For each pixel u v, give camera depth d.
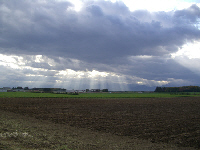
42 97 68.12
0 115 24.23
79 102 52.31
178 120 26.94
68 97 73.19
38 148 10.29
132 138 17.64
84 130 19.56
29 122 20.91
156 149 14.52
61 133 16.09
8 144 9.82
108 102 54.22
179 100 66.81
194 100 67.12
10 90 175.12
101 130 20.16
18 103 44.56
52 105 42.94
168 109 40.00
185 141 17.52
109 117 28.44
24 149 9.53
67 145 11.97
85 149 11.82
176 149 15.26
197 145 16.62
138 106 44.84
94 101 56.78
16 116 25.66
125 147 13.84
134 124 23.72
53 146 11.20
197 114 33.12
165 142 17.00
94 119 26.48
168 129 21.52
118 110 36.75
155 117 29.23
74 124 22.70
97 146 13.00
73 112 32.78
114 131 19.98
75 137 15.21
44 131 15.72
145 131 20.42
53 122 23.33
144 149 14.04
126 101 59.19
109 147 13.23
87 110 35.84
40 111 32.91
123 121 25.50
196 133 20.16
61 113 31.25
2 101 48.28
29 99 57.25
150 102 56.59
